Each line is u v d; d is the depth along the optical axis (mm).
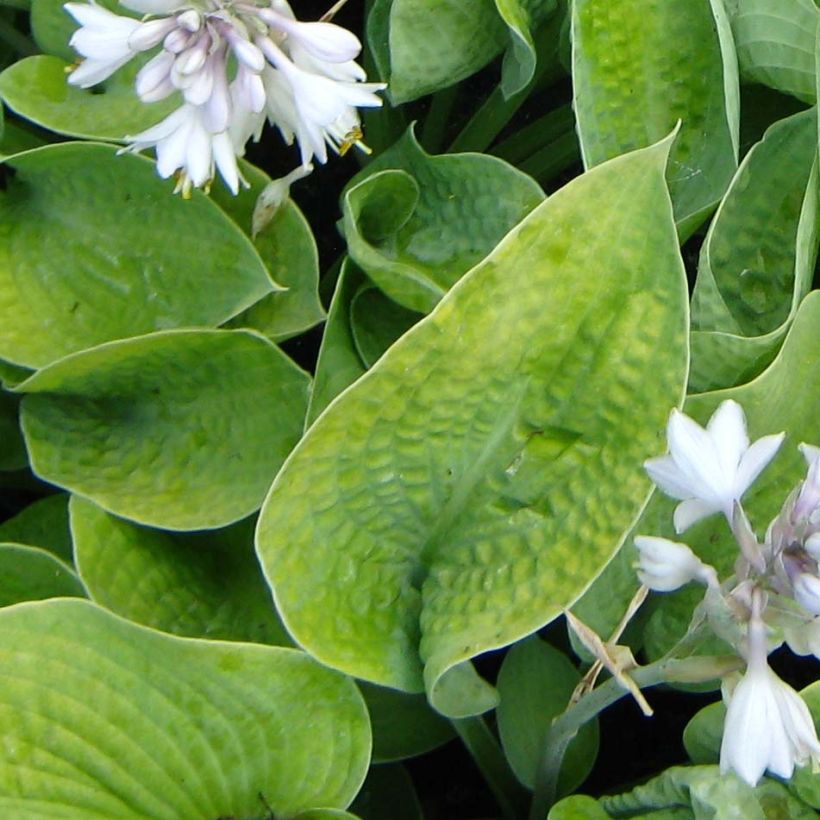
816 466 978
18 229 1190
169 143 1072
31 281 1181
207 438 1166
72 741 1072
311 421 1135
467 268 1193
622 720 1245
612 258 1059
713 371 1149
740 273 1182
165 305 1170
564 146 1289
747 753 976
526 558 1089
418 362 1056
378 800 1188
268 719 1091
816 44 1131
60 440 1163
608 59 1178
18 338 1166
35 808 1062
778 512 1130
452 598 1099
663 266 1058
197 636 1139
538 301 1062
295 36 1062
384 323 1196
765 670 978
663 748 1239
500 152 1305
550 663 1165
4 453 1225
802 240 1123
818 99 1134
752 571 986
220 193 1196
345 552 1095
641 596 1022
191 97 1050
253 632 1148
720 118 1189
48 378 1146
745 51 1194
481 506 1103
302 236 1176
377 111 1281
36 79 1188
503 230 1190
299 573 1080
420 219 1208
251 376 1155
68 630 1066
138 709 1078
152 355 1143
